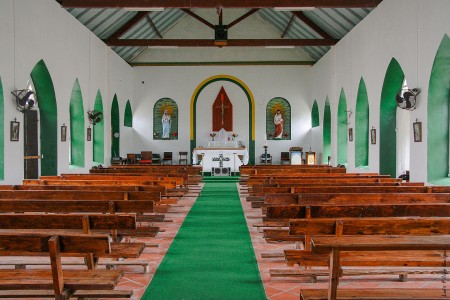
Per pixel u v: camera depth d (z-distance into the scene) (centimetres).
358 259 443
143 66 2552
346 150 1967
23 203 565
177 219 961
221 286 511
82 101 1686
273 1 1480
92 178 1045
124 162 2170
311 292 365
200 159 2219
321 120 2297
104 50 1983
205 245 714
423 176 1134
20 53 1177
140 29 2188
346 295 352
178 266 593
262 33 2498
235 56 2534
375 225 398
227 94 2552
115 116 2252
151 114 2550
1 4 1075
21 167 1187
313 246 325
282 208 503
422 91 1132
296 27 2184
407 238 334
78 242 341
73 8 1567
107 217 434
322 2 1467
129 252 470
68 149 1558
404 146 1471
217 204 1201
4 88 1096
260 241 743
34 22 1260
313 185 848
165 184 966
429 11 1082
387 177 1071
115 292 402
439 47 1034
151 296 478
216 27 1944
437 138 1105
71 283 356
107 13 1773
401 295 352
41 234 339
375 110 1500
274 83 2550
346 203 618
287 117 2544
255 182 988
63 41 1490
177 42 2030
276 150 2545
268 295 482
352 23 1755
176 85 2550
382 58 1416
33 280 360
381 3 1421
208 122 2547
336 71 1994
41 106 1430
